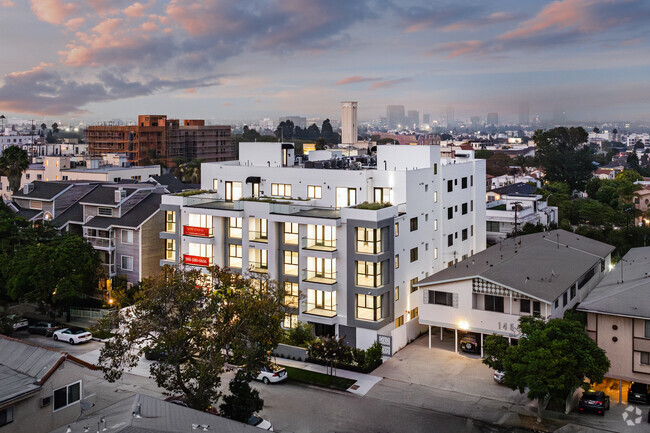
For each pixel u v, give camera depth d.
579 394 39.84
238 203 52.59
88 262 59.12
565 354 34.41
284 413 37.66
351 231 47.81
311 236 49.78
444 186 59.41
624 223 97.06
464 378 42.94
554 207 99.81
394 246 49.72
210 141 198.75
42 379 29.41
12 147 104.50
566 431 34.78
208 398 33.41
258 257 52.34
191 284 35.34
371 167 63.25
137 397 30.05
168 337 33.06
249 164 64.31
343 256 48.41
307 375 44.16
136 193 65.94
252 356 34.38
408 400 39.53
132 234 61.97
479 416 37.03
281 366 45.94
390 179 52.09
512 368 35.69
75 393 31.28
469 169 65.50
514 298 44.22
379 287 47.59
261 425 34.00
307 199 54.12
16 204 75.56
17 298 56.66
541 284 45.09
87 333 51.56
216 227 54.22
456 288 46.41
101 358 34.19
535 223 86.00
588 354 34.50
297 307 49.97
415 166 57.66
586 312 41.22
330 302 49.12
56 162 105.44
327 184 53.84
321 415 37.34
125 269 62.81
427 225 56.22
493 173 182.38
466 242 65.38
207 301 36.31
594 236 78.44
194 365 35.19
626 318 38.50
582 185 162.38
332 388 41.78
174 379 33.84
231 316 35.41
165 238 57.69
